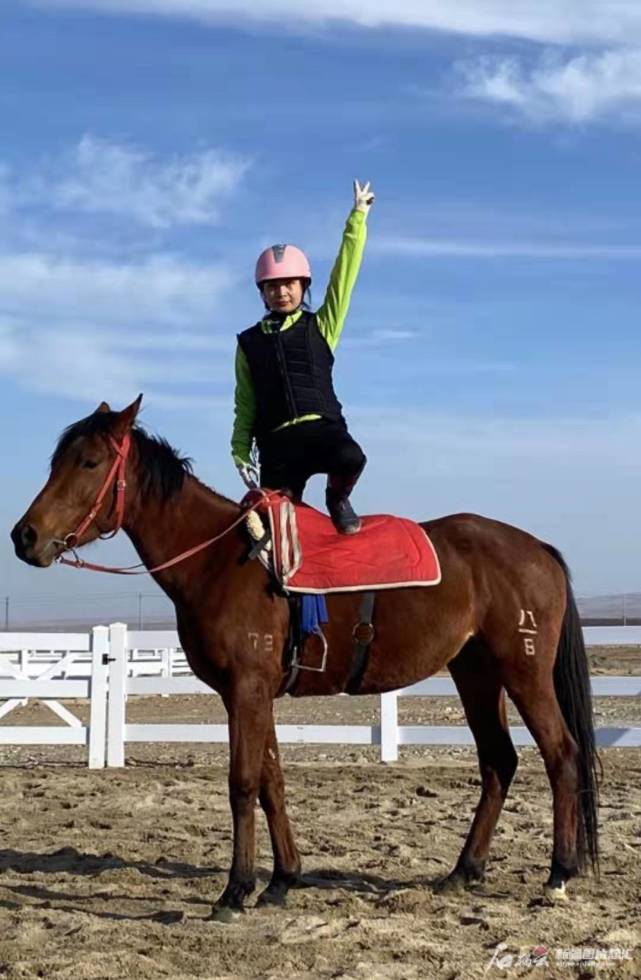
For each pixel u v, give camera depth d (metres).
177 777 11.51
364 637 6.55
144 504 6.51
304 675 6.59
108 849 7.98
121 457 6.43
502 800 6.97
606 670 26.33
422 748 14.08
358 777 11.41
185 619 6.46
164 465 6.54
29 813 9.47
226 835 8.57
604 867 7.48
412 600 6.61
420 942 5.68
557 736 6.73
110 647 12.58
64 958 5.40
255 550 6.35
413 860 7.59
